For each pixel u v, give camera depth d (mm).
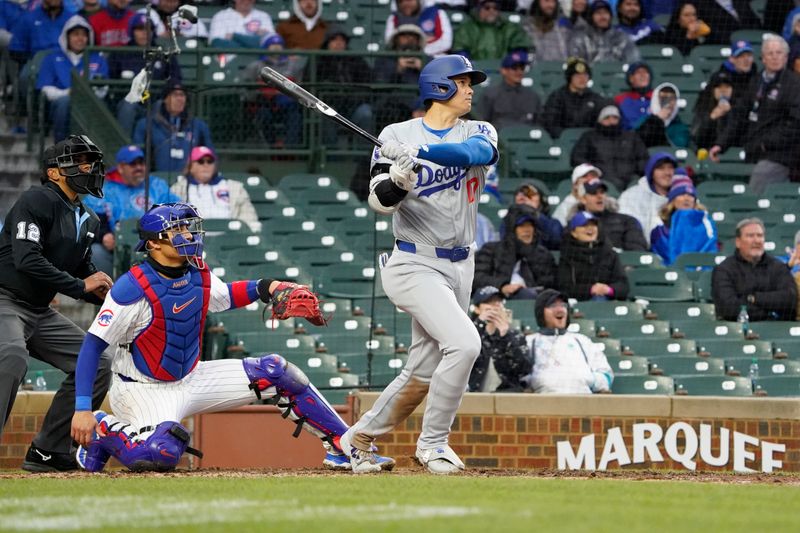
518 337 36156
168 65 46750
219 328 39812
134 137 47688
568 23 58969
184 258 23781
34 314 26406
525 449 31281
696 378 40844
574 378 36156
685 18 60219
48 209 26031
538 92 57188
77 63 51188
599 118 51000
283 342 39875
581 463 31359
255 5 56344
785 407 31859
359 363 39656
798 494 20078
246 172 51094
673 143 55188
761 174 54188
